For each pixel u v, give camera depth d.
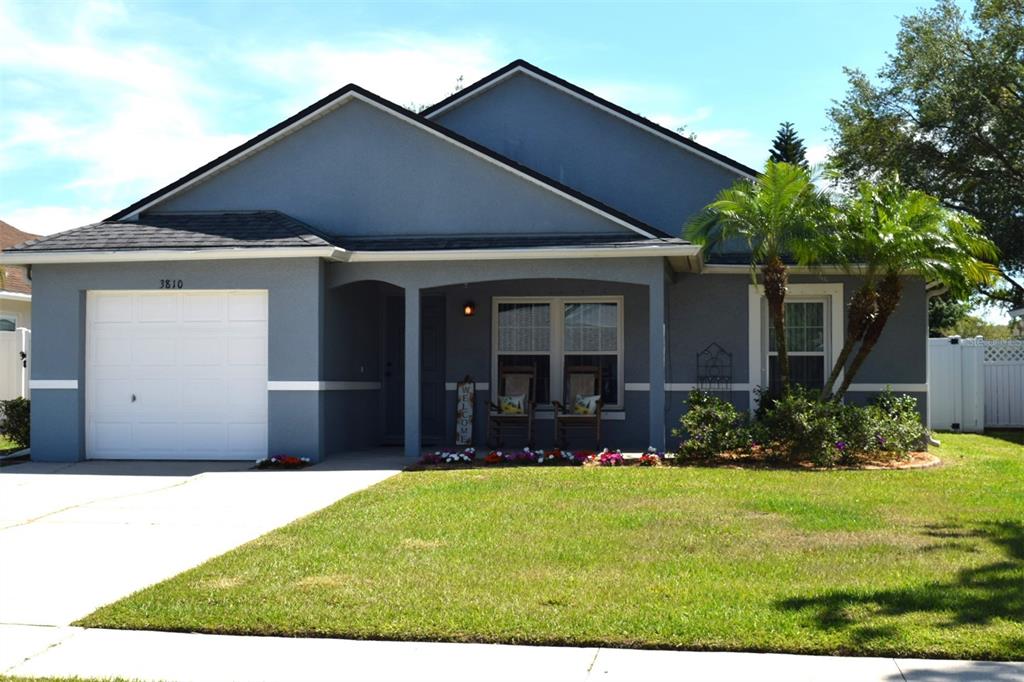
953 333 42.34
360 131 16.56
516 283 17.59
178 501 11.58
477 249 15.07
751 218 15.06
